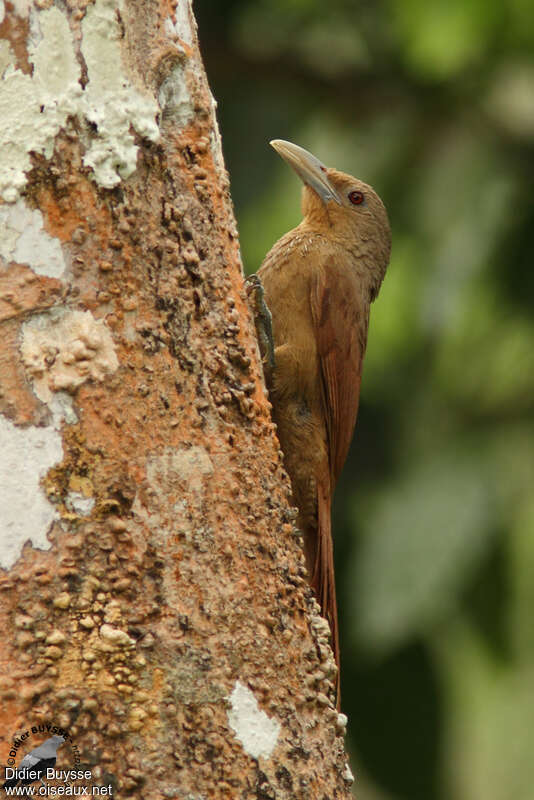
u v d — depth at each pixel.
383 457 16.50
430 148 16.75
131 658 6.71
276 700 7.11
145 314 7.29
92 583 6.75
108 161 7.29
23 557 6.75
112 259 7.23
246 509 7.37
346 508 15.87
